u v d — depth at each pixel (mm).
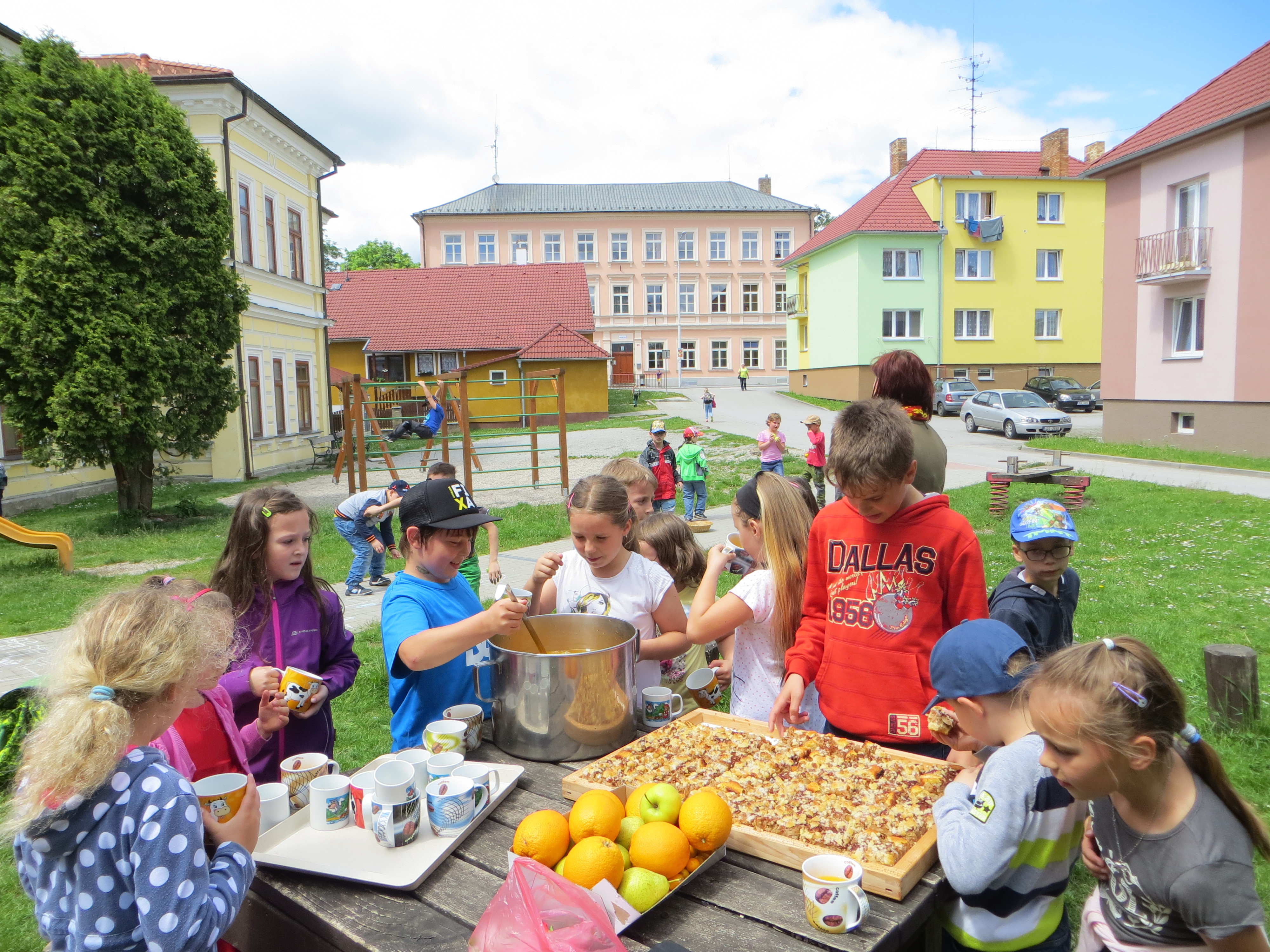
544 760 2186
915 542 2279
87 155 11938
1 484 12148
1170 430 17312
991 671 1670
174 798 1386
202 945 1348
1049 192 31688
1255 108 14523
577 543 2740
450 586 2510
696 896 1582
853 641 2346
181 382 12953
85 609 1488
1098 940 1652
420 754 2068
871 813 1765
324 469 21469
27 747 1352
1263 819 3305
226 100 17703
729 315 50125
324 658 2783
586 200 50719
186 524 13305
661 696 2432
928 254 31500
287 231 21406
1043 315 32281
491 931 1321
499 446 23562
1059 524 2721
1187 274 16109
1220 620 6102
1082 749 1406
